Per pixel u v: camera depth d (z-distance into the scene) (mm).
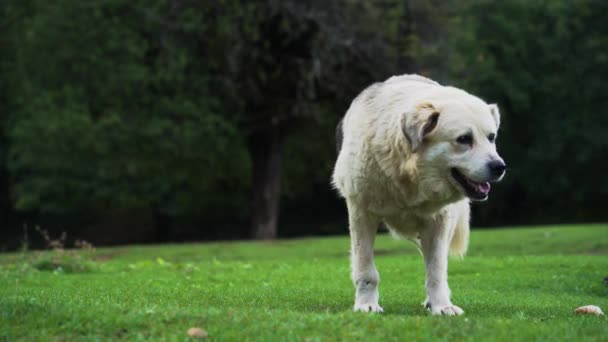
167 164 29594
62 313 6570
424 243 7809
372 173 7547
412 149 7074
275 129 30359
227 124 28000
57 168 30906
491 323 6496
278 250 21250
